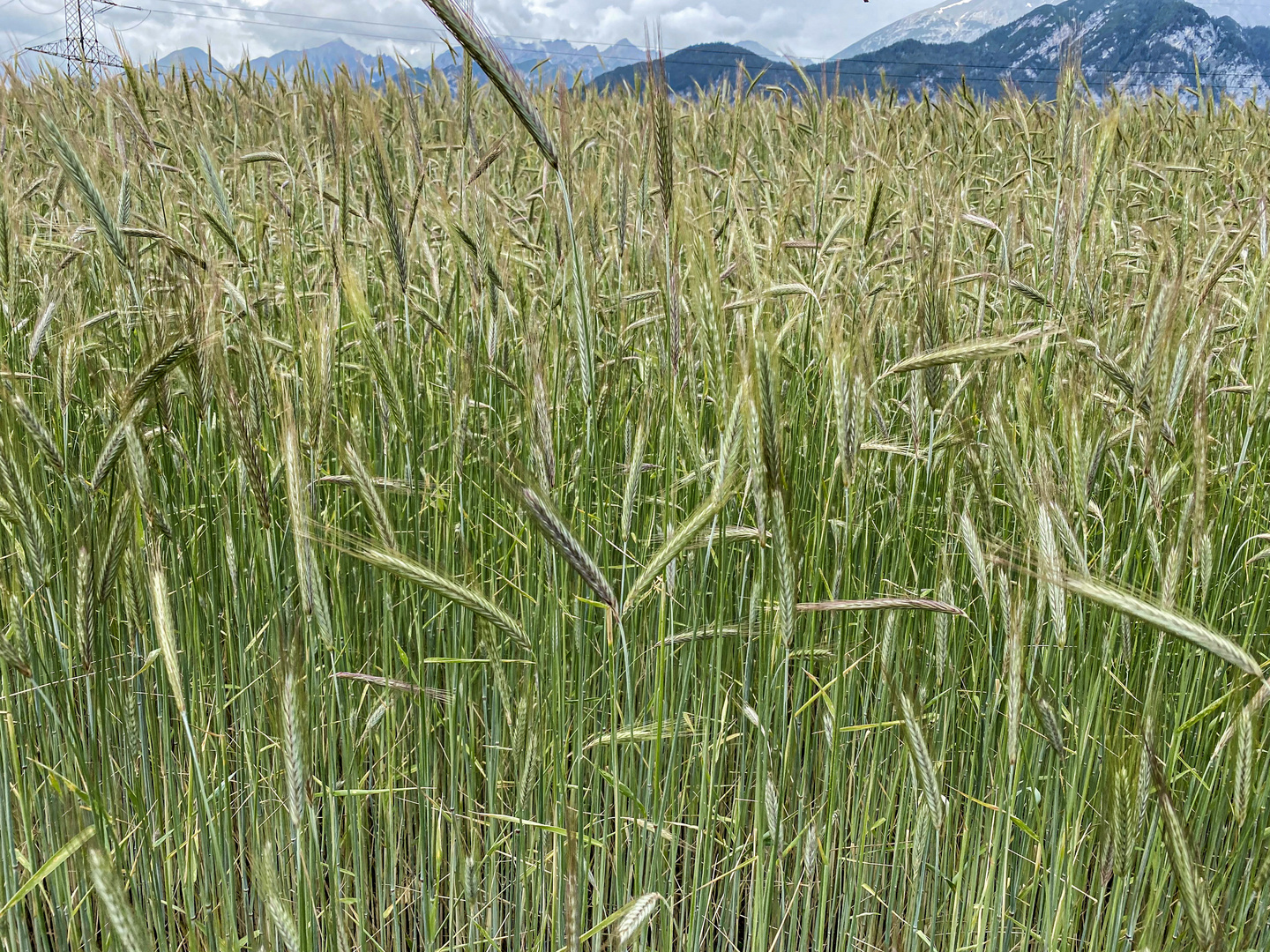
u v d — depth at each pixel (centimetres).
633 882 284
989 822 296
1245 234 282
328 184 494
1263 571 296
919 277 361
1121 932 280
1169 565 222
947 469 316
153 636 297
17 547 271
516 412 359
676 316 257
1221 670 304
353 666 336
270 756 311
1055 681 272
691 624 280
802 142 808
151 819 290
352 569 346
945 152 762
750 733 314
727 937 298
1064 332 277
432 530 319
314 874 278
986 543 224
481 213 314
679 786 302
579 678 248
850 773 316
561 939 263
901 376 373
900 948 261
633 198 419
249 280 389
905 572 341
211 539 321
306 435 269
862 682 331
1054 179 603
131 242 309
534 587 309
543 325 335
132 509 235
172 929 265
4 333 389
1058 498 244
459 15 196
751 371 202
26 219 508
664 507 275
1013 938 295
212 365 249
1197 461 214
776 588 251
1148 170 664
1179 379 251
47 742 302
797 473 320
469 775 284
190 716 289
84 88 664
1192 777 266
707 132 893
